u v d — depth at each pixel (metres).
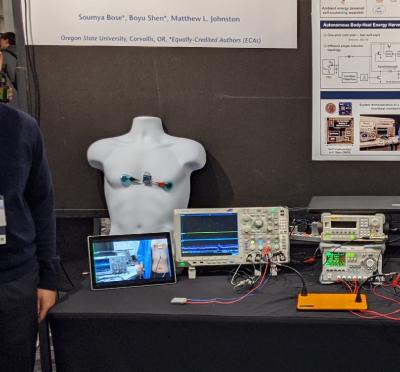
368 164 1.89
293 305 1.39
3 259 1.26
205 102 1.90
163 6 1.86
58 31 1.90
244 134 1.91
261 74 1.88
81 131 1.95
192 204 1.95
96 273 1.57
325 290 1.51
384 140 1.87
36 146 1.36
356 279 1.53
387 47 1.83
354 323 1.29
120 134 1.94
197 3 1.85
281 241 1.63
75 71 1.92
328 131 1.88
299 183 1.92
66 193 1.98
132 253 1.61
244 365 1.35
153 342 1.36
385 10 1.82
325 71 1.86
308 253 1.82
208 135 1.92
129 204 1.75
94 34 1.89
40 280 1.39
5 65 1.95
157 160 1.76
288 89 1.88
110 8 1.87
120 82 1.91
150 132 1.80
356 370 1.32
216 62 1.88
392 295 1.45
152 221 1.75
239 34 1.86
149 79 1.91
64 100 1.94
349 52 1.84
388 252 1.78
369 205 1.62
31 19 1.89
